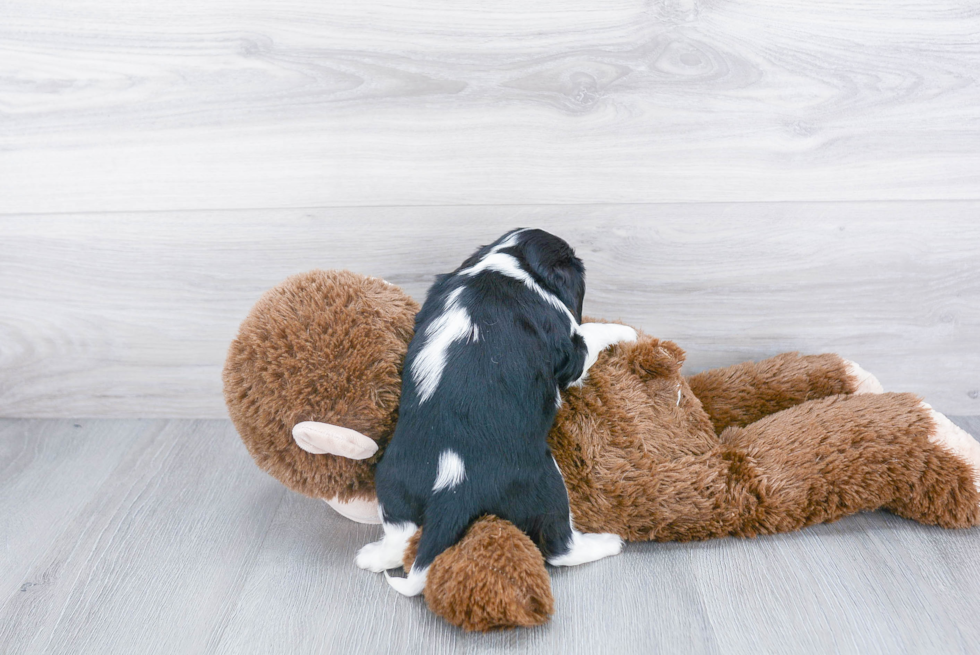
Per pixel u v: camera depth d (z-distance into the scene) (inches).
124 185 63.1
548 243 54.2
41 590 51.0
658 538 53.6
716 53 57.7
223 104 60.2
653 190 62.1
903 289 65.4
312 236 64.4
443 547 46.8
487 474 47.1
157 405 72.0
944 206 62.2
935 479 52.6
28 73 59.5
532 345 49.1
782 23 56.7
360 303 52.1
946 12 56.2
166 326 68.4
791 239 63.6
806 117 59.6
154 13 57.5
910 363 68.6
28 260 65.8
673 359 56.6
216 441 68.8
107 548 55.1
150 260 65.7
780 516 52.7
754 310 66.6
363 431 50.2
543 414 49.5
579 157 61.0
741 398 62.6
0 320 68.1
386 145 61.0
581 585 49.9
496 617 44.6
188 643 46.4
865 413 55.1
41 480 63.2
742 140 60.3
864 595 48.4
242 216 63.8
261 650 45.7
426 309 52.7
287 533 56.6
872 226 63.1
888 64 58.0
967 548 52.3
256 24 57.6
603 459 53.0
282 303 51.8
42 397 71.7
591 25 56.9
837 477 52.8
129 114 60.7
